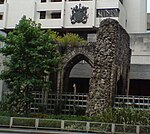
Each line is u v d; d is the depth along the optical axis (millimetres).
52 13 45375
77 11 43469
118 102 22828
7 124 18703
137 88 31812
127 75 28344
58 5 44500
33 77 20812
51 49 21703
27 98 21109
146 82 31719
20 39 20719
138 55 34312
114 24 23547
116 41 23453
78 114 23688
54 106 24781
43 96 25016
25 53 20734
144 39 34500
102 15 42875
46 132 16891
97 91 22719
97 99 22500
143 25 47781
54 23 44094
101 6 42875
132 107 21859
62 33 45031
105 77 22812
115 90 23172
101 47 23453
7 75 21047
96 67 23250
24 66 20625
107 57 23109
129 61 29344
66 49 26500
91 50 25734
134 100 22672
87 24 42875
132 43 34750
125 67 27297
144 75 31266
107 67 22938
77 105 24125
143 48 34375
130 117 18719
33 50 20719
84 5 43312
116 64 23531
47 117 20734
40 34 21562
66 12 44062
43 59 20969
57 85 25672
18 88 20953
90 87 23031
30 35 21125
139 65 32406
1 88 25344
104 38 23500
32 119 18516
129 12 47906
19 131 17109
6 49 21062
